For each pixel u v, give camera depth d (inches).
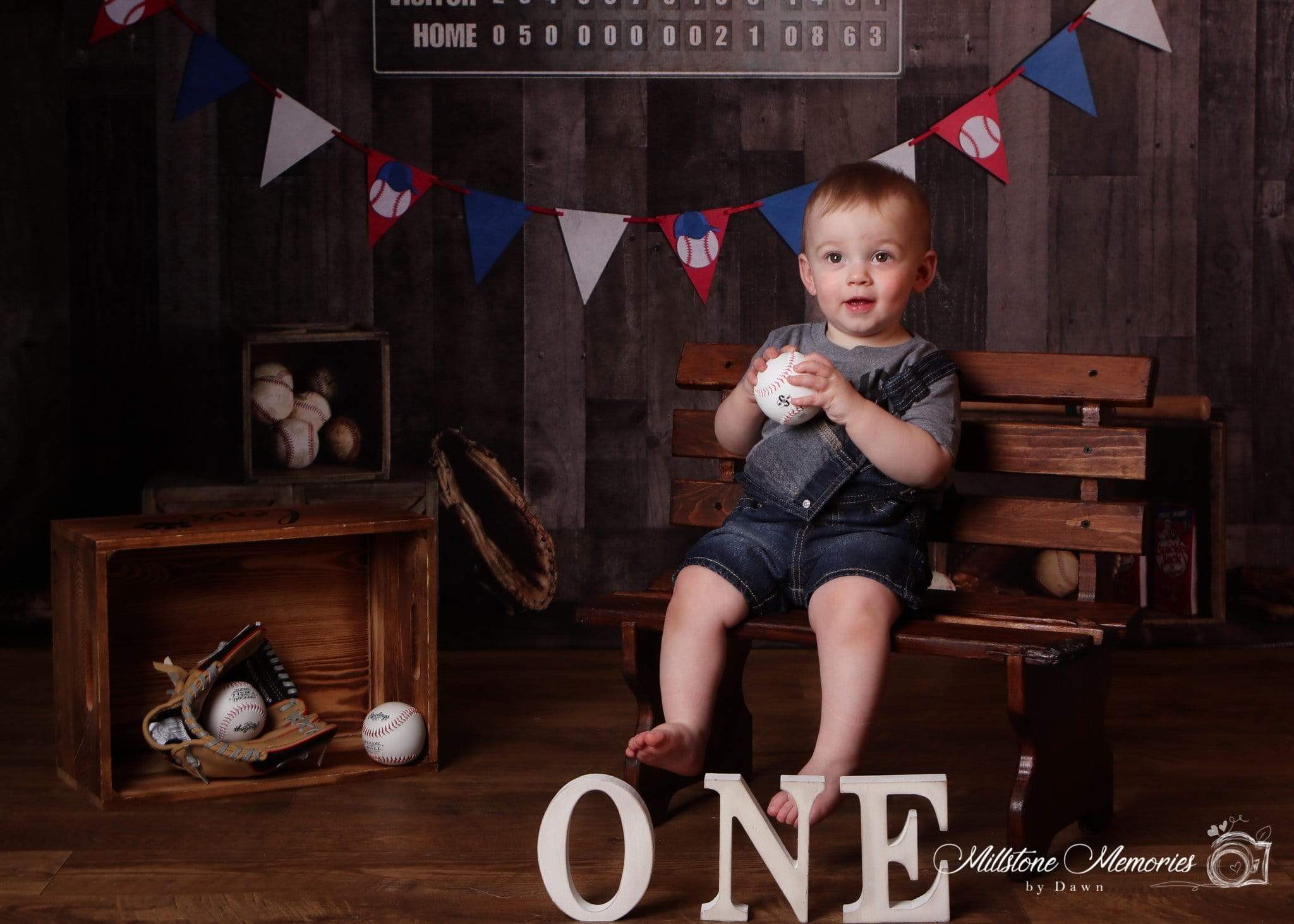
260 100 114.4
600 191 117.3
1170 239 118.1
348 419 114.3
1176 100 116.9
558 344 118.4
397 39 114.8
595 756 82.4
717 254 117.0
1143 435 70.2
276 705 79.4
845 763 60.4
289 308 116.5
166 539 71.6
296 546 82.9
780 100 116.8
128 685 78.9
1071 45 115.1
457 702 95.0
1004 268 118.0
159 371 115.6
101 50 112.8
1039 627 64.9
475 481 119.0
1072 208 117.6
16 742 84.6
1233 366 119.2
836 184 69.9
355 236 116.4
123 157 113.8
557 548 120.3
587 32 115.6
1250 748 84.1
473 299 117.6
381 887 61.8
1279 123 117.5
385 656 84.3
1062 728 65.0
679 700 64.5
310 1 114.0
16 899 60.2
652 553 120.3
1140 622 68.1
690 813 72.8
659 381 119.0
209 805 73.0
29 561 115.4
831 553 67.1
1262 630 112.0
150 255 114.7
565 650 111.7
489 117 116.1
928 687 100.1
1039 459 72.8
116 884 62.0
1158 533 115.0
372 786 76.6
